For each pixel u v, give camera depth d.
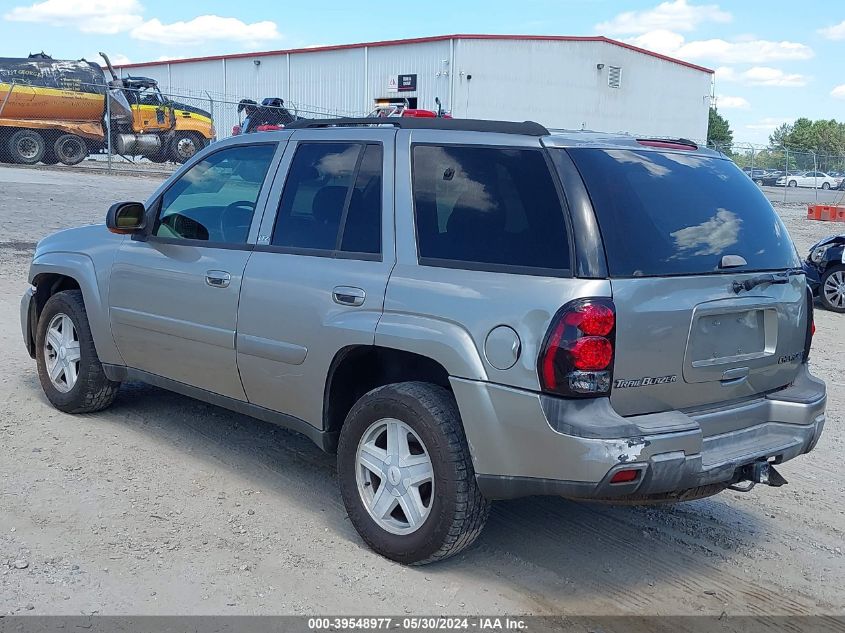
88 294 5.81
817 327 11.55
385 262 4.30
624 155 4.09
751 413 4.22
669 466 3.68
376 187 4.47
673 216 4.00
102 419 6.11
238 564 4.14
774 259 4.33
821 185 49.28
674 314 3.80
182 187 5.48
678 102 52.44
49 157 29.64
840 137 98.12
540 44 44.34
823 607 4.11
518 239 3.90
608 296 3.64
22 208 17.62
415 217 4.27
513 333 3.75
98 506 4.69
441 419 4.00
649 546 4.64
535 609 3.92
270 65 50.00
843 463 6.18
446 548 4.05
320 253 4.58
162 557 4.17
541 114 45.19
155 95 30.98
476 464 3.90
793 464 6.12
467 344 3.88
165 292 5.29
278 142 5.06
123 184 24.05
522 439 3.75
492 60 43.22
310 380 4.54
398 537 4.19
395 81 44.69
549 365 3.64
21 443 5.55
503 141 4.11
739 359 4.09
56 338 6.18
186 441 5.77
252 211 5.00
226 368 5.00
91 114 29.91
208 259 5.08
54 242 6.25
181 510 4.71
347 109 46.75
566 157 3.92
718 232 4.12
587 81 46.53
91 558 4.12
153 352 5.48
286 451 5.70
